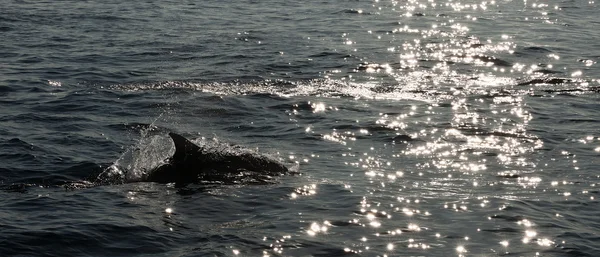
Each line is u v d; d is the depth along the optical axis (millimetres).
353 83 19953
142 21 29172
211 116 16719
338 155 13945
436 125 15891
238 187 12094
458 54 23781
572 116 16625
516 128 15641
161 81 19812
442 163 13438
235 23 28984
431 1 36594
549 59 23031
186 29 27609
